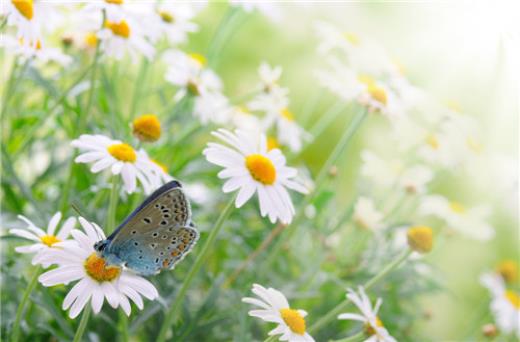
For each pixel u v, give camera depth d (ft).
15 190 1.66
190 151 1.76
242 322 1.54
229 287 1.65
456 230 1.91
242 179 1.42
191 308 1.61
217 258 1.73
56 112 1.67
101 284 1.33
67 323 1.50
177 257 1.37
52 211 1.60
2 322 1.50
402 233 1.83
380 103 1.66
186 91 1.68
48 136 1.70
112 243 1.33
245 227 1.73
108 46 1.57
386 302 1.73
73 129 1.63
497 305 1.86
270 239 1.62
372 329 1.44
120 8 1.57
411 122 1.87
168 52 1.72
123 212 1.61
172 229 1.35
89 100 1.54
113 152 1.44
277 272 1.72
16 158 1.60
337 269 1.74
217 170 1.69
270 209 1.42
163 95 1.72
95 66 1.54
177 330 1.55
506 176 2.06
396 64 1.87
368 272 1.73
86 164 1.63
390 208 1.94
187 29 1.69
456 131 1.87
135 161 1.45
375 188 1.89
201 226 1.68
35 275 1.40
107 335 1.57
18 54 1.55
